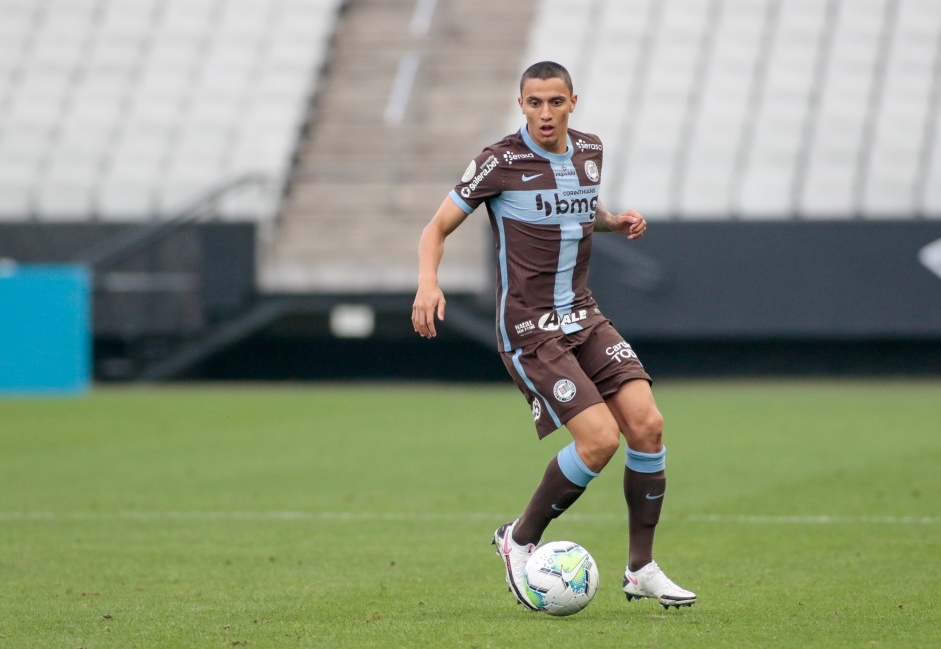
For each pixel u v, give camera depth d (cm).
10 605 1706
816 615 1588
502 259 1662
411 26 9000
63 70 8719
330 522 2539
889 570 1948
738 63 8212
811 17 8381
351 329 6812
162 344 6888
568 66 8356
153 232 6700
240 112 8356
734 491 2922
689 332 6500
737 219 6438
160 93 8525
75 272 6256
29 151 8194
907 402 5331
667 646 1396
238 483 3142
